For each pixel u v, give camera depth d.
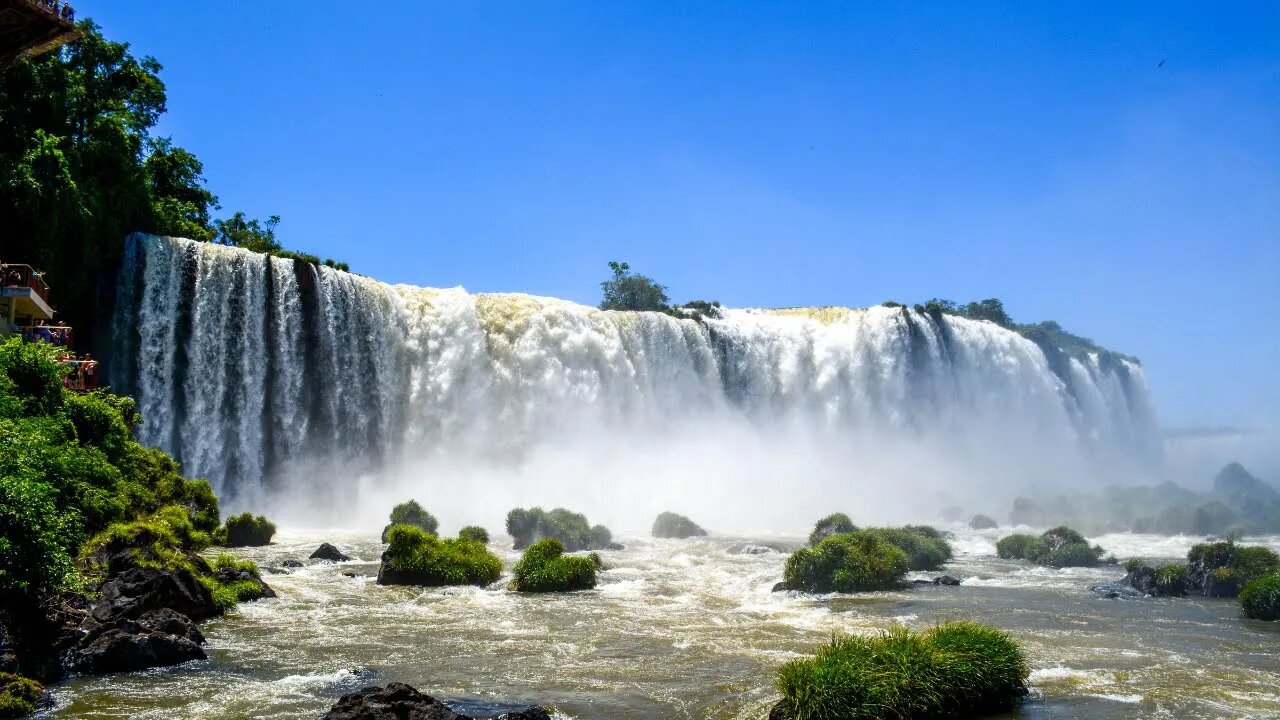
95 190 48.38
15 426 23.95
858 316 76.06
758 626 23.23
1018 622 23.94
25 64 47.47
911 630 22.48
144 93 61.06
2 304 36.59
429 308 59.78
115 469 28.78
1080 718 15.27
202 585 23.12
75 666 17.03
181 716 14.88
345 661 18.91
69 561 17.72
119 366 48.03
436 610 25.00
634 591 28.81
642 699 16.47
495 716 15.19
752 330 72.81
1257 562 28.94
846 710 14.09
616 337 64.88
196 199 66.25
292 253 55.53
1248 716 15.52
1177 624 23.77
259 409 51.84
